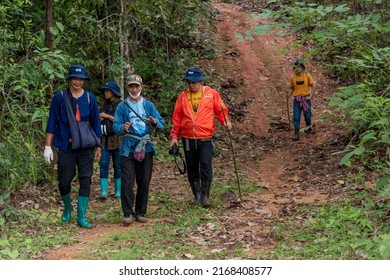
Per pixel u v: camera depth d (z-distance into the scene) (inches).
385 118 213.6
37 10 426.6
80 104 275.3
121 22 471.5
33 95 350.0
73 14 429.7
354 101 242.8
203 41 706.2
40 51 350.9
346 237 240.2
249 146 531.2
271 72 710.5
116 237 257.6
